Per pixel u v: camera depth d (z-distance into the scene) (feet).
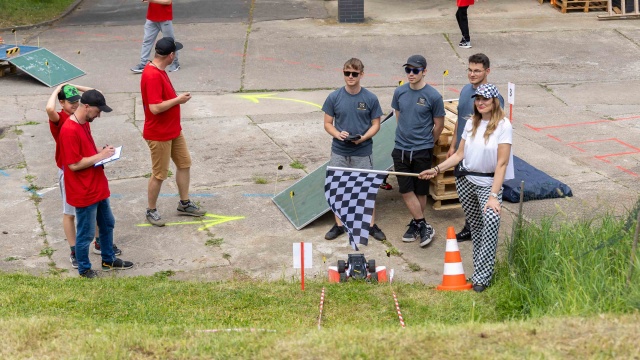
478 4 92.63
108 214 36.04
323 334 25.70
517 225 33.09
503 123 31.65
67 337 25.98
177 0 99.14
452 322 29.17
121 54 77.00
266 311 30.60
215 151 52.65
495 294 31.55
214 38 81.61
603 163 48.88
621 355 23.21
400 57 74.28
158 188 41.27
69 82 68.23
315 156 51.52
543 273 30.45
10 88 67.36
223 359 24.12
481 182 32.37
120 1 100.07
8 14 89.86
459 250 36.81
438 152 41.19
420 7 92.43
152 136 39.96
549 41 77.97
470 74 35.47
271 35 82.12
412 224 39.34
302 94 65.26
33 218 42.83
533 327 25.35
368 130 38.45
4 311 29.91
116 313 30.35
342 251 38.52
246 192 45.91
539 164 48.85
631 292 27.61
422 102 37.40
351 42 79.00
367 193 34.32
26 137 55.88
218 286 33.81
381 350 24.00
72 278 35.19
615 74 68.95
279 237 40.27
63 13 93.15
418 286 33.81
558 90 65.05
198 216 42.83
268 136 55.36
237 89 66.69
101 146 53.62
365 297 31.91
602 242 31.30
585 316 26.45
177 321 29.32
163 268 37.11
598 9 87.40
